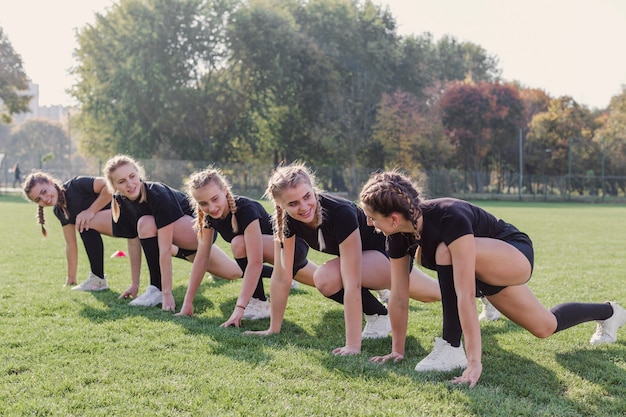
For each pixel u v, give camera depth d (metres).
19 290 5.31
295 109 37.91
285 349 3.49
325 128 38.78
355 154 41.06
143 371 3.03
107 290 5.43
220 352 3.41
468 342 2.98
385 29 43.62
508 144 47.56
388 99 40.72
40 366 3.10
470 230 3.01
